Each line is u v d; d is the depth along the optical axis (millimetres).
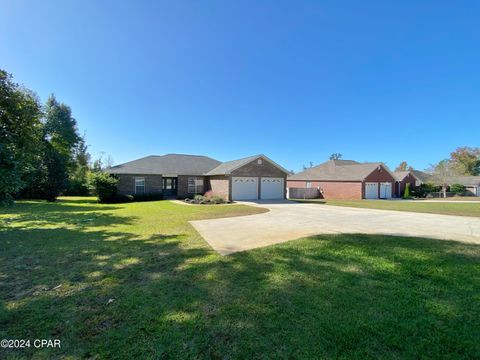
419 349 2352
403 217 11984
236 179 21578
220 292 3561
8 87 9945
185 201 20547
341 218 11469
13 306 3168
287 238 7090
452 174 42469
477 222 10414
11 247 5965
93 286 3781
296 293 3520
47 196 19797
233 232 7926
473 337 2521
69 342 2461
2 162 6215
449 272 4332
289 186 36844
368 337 2525
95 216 11312
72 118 30375
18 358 2217
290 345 2408
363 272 4336
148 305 3195
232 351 2326
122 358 2234
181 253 5527
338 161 35500
